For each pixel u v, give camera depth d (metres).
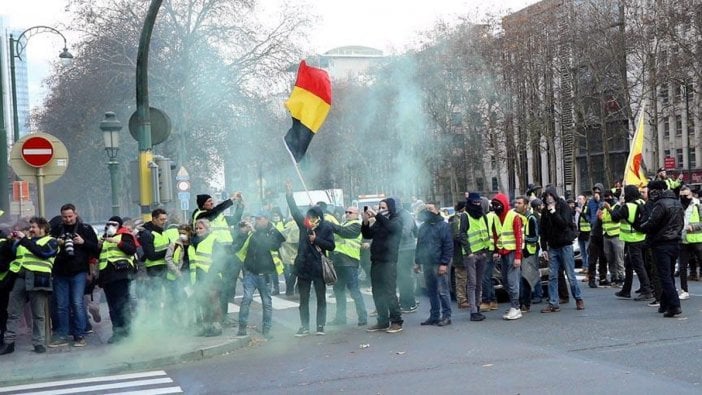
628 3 39.78
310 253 11.20
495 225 12.64
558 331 10.48
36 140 11.54
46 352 10.27
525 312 12.55
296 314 13.89
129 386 8.31
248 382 8.20
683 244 13.25
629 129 45.41
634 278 17.47
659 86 43.75
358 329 11.66
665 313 11.30
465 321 11.91
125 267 10.77
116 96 44.72
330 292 17.22
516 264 11.77
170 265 11.13
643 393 6.94
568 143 53.94
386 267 11.17
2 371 9.11
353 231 11.45
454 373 8.12
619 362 8.30
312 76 12.39
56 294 10.67
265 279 11.15
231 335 11.01
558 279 13.44
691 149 50.88
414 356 9.20
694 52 38.69
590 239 15.80
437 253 11.49
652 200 11.48
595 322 11.08
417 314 13.07
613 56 39.84
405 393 7.32
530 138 42.69
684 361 8.20
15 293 10.40
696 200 15.31
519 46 40.91
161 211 11.55
